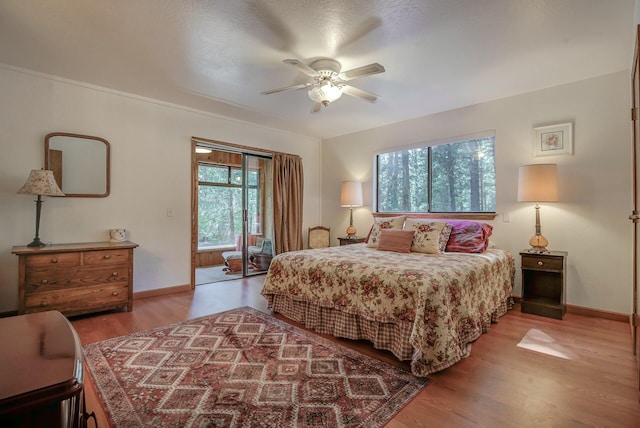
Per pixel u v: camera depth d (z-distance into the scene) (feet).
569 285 10.61
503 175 12.05
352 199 16.30
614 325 9.39
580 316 10.25
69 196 10.69
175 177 13.20
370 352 7.61
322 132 17.76
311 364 6.97
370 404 5.53
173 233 13.16
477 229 11.07
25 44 8.30
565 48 8.42
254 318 9.96
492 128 12.35
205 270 18.78
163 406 5.44
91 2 6.55
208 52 8.68
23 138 9.92
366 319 7.77
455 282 7.40
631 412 5.31
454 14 6.95
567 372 6.64
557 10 6.79
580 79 10.39
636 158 7.36
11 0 6.47
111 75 10.31
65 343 2.27
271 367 6.82
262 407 5.43
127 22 7.27
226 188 21.54
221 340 8.22
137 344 7.95
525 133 11.53
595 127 10.18
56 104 10.45
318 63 9.04
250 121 15.51
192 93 11.85
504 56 8.86
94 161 11.18
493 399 5.69
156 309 10.87
